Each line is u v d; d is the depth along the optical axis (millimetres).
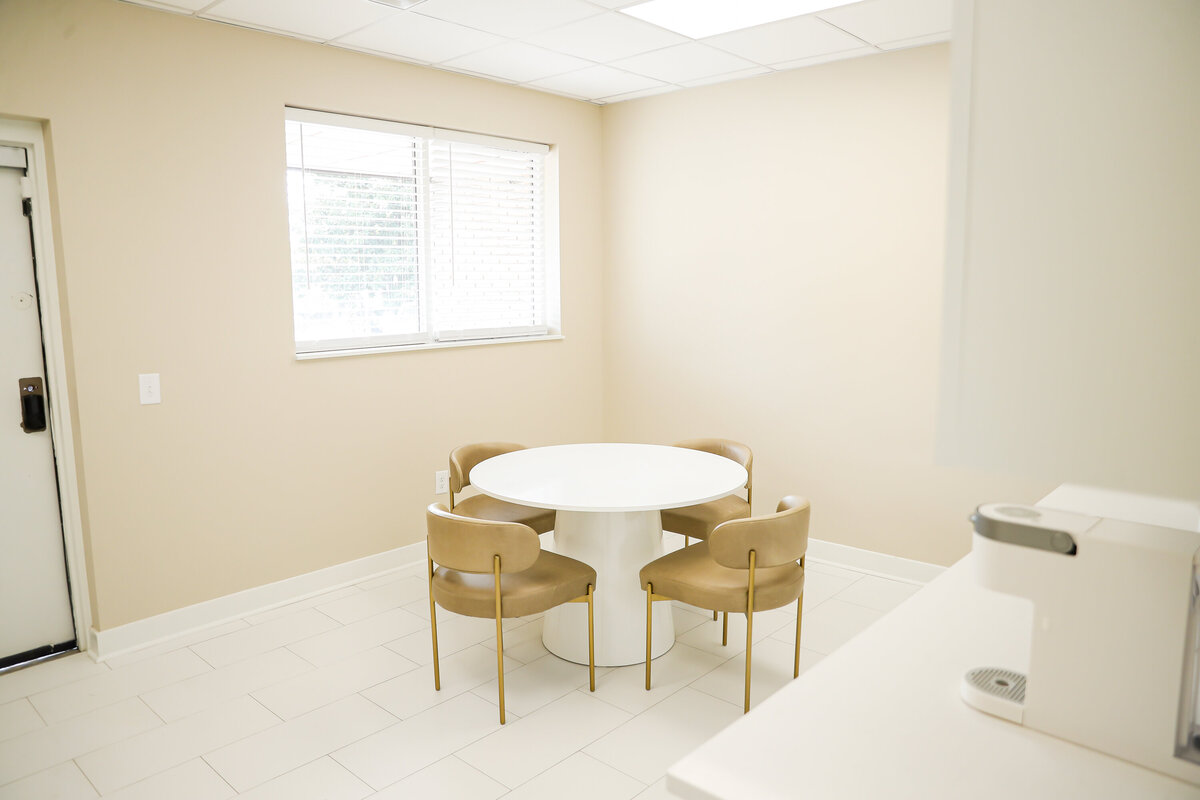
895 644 1656
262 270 3604
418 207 4305
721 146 4500
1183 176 949
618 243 5078
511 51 3785
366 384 4039
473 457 3807
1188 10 929
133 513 3301
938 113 3711
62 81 2971
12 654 3211
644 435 5121
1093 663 1256
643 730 2721
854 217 4035
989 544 1342
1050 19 1021
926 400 3910
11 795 2381
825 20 3314
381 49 3762
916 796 1157
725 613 3359
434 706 2877
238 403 3576
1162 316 979
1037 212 1055
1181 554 1162
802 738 1308
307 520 3873
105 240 3133
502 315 4809
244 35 3443
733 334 4594
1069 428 1060
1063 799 1149
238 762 2545
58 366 3156
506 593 2742
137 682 3053
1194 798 1151
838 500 4289
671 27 3428
